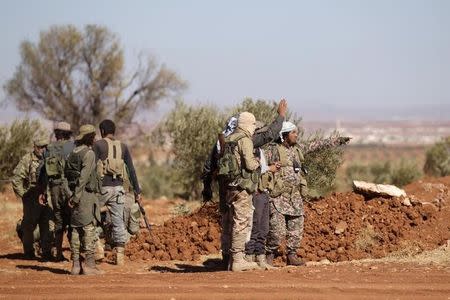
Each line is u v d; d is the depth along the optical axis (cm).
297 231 2275
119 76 7606
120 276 2008
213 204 2984
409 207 2767
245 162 2055
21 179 2509
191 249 2631
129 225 2461
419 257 2380
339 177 5956
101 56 7531
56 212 2314
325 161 3038
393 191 2856
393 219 2702
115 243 2397
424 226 2666
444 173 6512
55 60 7475
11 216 3700
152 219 3478
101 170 2348
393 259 2367
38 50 7469
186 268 2353
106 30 7581
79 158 2150
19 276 2064
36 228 2617
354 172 6675
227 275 1966
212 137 4584
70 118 7544
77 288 1791
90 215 2155
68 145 2352
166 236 2708
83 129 2167
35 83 7438
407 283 1794
